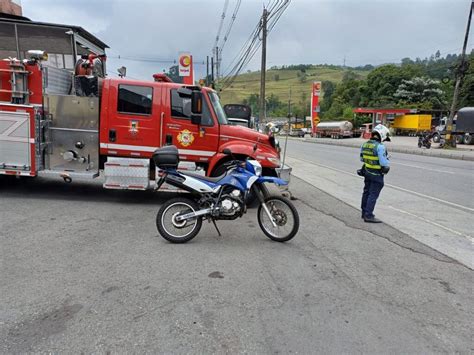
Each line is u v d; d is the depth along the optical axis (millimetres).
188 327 3266
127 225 6316
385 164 6652
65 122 7953
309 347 3027
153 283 4109
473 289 4219
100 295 3795
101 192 8953
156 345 2994
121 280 4160
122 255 4922
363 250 5418
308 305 3729
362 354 2959
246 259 4926
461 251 5492
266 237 5914
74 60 9992
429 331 3326
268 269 4613
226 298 3818
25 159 7789
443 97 67938
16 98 7758
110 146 7973
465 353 3023
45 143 7953
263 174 8008
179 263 4715
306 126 83062
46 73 7840
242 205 5598
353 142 42188
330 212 7676
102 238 5586
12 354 2830
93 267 4492
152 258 4855
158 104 7871
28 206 7391
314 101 53656
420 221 7180
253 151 7066
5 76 7742
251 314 3518
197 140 7934
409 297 3971
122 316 3412
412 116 54750
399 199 9312
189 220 5535
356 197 9312
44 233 5723
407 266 4848
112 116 7879
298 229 6184
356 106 83250
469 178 13570
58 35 9836
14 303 3582
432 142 37875
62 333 3117
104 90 7840
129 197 8500
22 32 9750
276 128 8078
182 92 7742
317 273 4535
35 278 4141
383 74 77688
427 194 10141
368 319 3496
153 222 6566
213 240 5691
